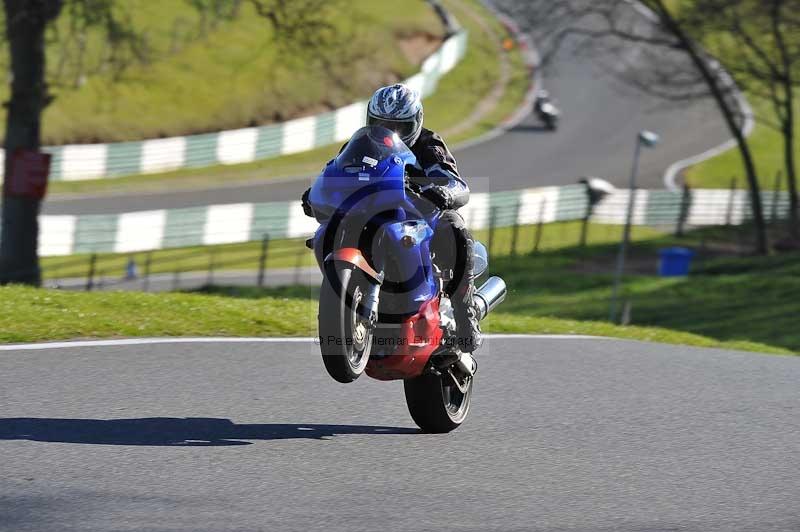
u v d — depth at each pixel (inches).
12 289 1521.9
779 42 4224.9
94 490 689.0
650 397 1127.0
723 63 4419.3
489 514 694.5
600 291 3727.9
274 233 4547.2
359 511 681.6
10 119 2898.6
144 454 778.8
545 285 3846.0
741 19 4185.5
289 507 681.0
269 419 924.0
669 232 5152.6
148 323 1315.2
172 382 1031.6
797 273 3914.9
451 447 870.4
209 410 936.9
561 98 7032.5
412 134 859.4
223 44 6628.9
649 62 6850.4
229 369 1112.2
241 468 761.0
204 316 1401.3
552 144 6323.8
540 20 4397.1
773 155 6476.4
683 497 762.2
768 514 732.0
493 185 5521.7
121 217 4165.8
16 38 2829.7
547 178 5733.3
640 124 6756.9
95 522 629.0
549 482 781.3
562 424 979.3
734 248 4827.8
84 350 1138.0
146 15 5930.1
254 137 5738.2
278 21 3002.0
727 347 1876.2
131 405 931.3
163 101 5984.3
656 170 6058.1
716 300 3567.9
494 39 7780.5
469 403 997.8
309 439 861.8
